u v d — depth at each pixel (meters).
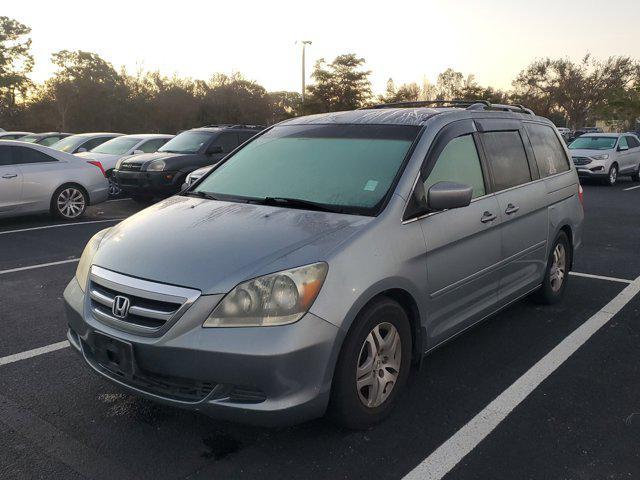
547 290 5.22
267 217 3.36
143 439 3.15
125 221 3.70
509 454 3.02
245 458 2.97
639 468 2.90
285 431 3.21
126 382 3.00
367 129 4.05
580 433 3.22
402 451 3.04
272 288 2.78
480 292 4.08
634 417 3.39
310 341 2.78
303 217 3.33
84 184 10.70
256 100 56.12
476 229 3.89
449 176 3.82
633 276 6.55
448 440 3.14
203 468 2.89
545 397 3.64
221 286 2.78
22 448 3.06
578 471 2.87
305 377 2.79
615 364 4.13
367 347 3.12
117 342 2.91
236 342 2.70
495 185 4.26
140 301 2.89
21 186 9.85
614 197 15.05
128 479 2.80
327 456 2.99
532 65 58.41
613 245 8.45
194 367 2.74
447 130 3.95
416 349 3.55
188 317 2.75
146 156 12.09
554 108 60.09
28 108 54.66
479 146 4.20
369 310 3.07
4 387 3.77
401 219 3.35
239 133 12.89
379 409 3.25
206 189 4.11
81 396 3.64
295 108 50.16
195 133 12.80
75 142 15.49
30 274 6.65
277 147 4.28
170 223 3.43
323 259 2.91
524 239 4.58
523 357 4.24
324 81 47.25
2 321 5.05
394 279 3.18
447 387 3.76
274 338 2.71
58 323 5.01
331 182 3.67
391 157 3.68
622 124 55.72
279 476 2.83
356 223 3.21
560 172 5.35
